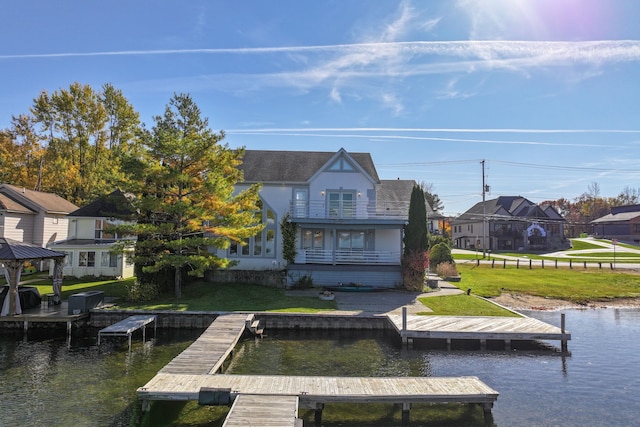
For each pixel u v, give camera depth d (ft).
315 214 94.53
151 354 50.80
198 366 40.47
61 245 95.86
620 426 32.53
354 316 63.72
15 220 103.76
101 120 150.30
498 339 54.54
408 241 89.76
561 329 54.39
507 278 108.99
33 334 61.00
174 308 67.46
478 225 235.81
